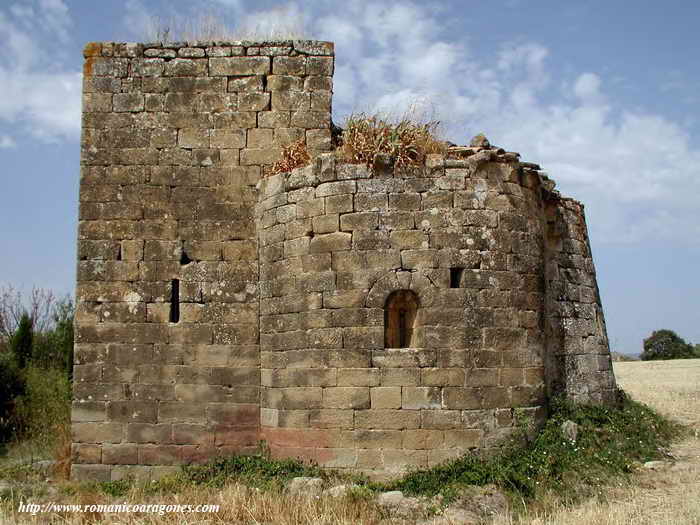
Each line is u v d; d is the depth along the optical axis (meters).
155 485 14.27
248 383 15.41
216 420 15.31
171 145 16.09
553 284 17.97
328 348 13.80
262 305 15.23
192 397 15.41
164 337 15.57
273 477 13.55
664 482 13.91
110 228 15.88
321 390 13.76
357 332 13.70
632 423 17.30
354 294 13.80
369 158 14.34
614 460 14.80
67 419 19.16
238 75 16.27
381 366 13.58
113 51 16.38
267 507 12.07
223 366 15.47
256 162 16.03
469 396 13.56
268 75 16.27
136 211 15.92
